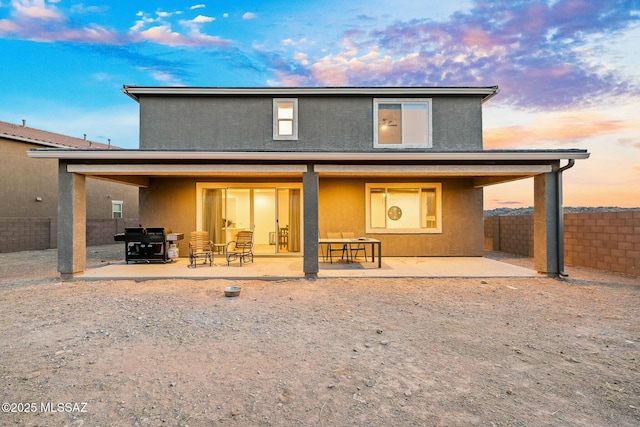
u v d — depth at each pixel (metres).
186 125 10.64
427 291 6.89
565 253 10.39
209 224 11.18
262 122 10.69
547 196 8.04
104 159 7.86
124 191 22.00
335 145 10.65
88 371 3.32
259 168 8.02
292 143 10.66
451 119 10.75
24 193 17.06
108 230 18.33
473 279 8.01
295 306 5.80
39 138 18.92
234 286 7.11
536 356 3.74
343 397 2.87
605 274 8.56
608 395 2.91
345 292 6.81
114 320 4.97
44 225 15.56
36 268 10.00
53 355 3.70
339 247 11.16
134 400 2.79
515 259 11.84
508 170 8.02
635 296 6.41
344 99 10.74
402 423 2.50
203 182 11.09
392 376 3.26
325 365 3.50
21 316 5.15
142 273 8.36
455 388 3.03
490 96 10.89
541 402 2.80
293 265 9.57
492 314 5.35
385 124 10.73
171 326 4.72
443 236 11.31
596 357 3.71
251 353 3.80
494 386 3.07
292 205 11.28
